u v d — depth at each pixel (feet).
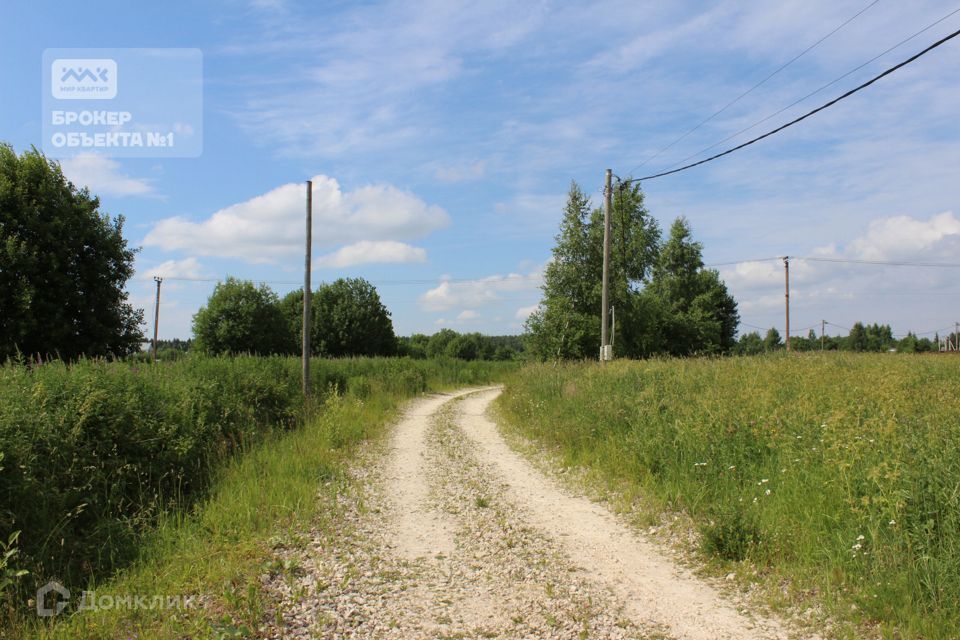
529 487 29.35
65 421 21.29
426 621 14.40
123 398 25.30
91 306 64.85
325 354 194.29
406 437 46.44
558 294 118.93
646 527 22.04
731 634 13.56
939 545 14.17
